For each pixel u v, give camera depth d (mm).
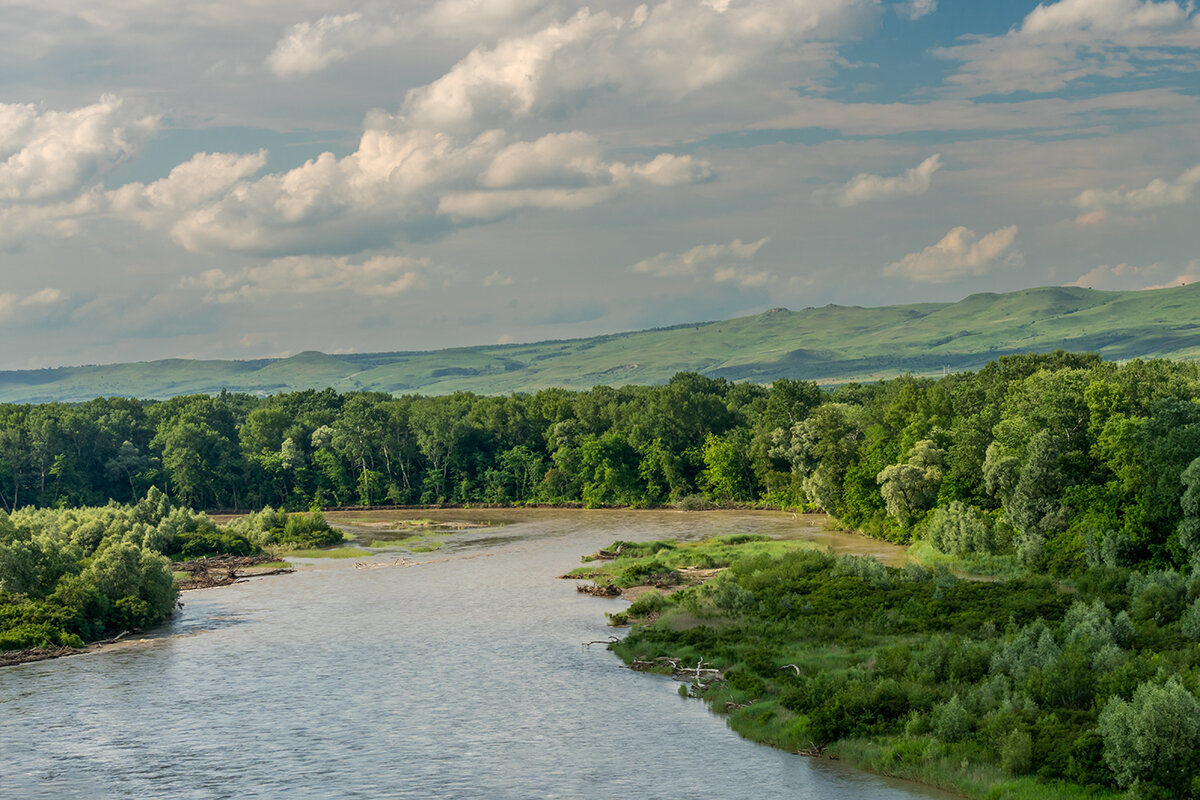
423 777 50156
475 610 94250
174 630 89125
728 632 74812
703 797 46125
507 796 47312
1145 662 51406
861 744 50375
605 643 77688
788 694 57438
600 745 54125
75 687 68812
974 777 44688
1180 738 41531
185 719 60938
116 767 52594
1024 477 97312
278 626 89812
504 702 62781
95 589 88500
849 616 75000
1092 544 87625
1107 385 101750
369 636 83875
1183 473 80250
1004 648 57531
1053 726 46812
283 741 56344
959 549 104188
